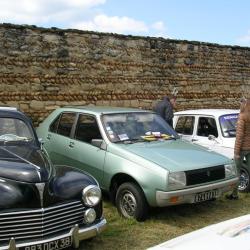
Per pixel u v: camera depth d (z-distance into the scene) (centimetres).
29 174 473
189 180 605
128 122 724
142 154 632
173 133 759
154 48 1408
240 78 1681
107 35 1292
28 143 591
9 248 437
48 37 1180
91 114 724
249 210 703
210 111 908
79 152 716
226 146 827
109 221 625
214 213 685
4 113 608
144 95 1394
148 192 597
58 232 476
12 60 1125
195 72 1528
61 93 1209
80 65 1243
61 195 485
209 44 1558
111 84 1312
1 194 453
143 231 594
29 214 456
